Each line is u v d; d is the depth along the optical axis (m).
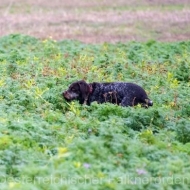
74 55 30.45
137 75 26.08
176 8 50.78
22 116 19.08
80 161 14.43
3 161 14.59
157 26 43.56
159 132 18.17
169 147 16.59
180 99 22.39
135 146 15.64
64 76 24.89
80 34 40.28
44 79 23.94
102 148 15.15
